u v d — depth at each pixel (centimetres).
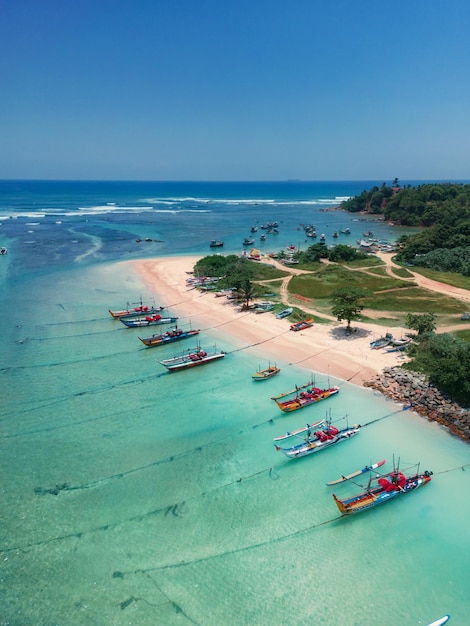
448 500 3734
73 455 4225
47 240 15700
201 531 3412
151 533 3391
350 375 5694
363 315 7700
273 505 3669
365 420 4794
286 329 7150
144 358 6291
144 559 3181
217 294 9100
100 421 4766
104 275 10888
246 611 2841
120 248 14600
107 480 3916
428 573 3103
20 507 3600
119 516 3538
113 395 5288
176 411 4972
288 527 3459
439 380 4938
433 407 4869
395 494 3731
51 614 2802
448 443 4406
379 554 3247
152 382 5603
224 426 4700
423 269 11269
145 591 2953
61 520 3488
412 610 2859
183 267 11931
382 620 2798
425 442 4434
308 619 2797
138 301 8844
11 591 2938
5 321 7594
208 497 3744
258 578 3055
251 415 4900
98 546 3275
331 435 4409
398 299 8612
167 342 6800
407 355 6034
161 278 10700
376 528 3466
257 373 5691
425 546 3312
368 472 4022
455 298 8625
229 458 4216
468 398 4834
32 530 3394
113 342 6825
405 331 6881
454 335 6538
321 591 2973
